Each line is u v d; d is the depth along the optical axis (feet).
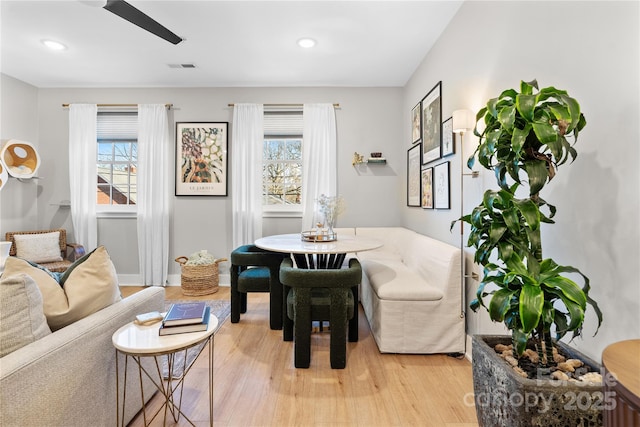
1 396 2.87
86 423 3.84
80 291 4.23
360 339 8.16
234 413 5.24
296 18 8.32
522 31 5.41
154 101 13.26
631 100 3.47
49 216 13.21
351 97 13.20
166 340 4.00
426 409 5.36
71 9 7.94
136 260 13.32
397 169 13.26
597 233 3.91
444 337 7.22
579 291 3.26
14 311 3.40
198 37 9.30
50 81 12.64
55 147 13.21
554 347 4.02
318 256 8.46
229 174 13.30
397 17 8.25
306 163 12.92
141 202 12.95
